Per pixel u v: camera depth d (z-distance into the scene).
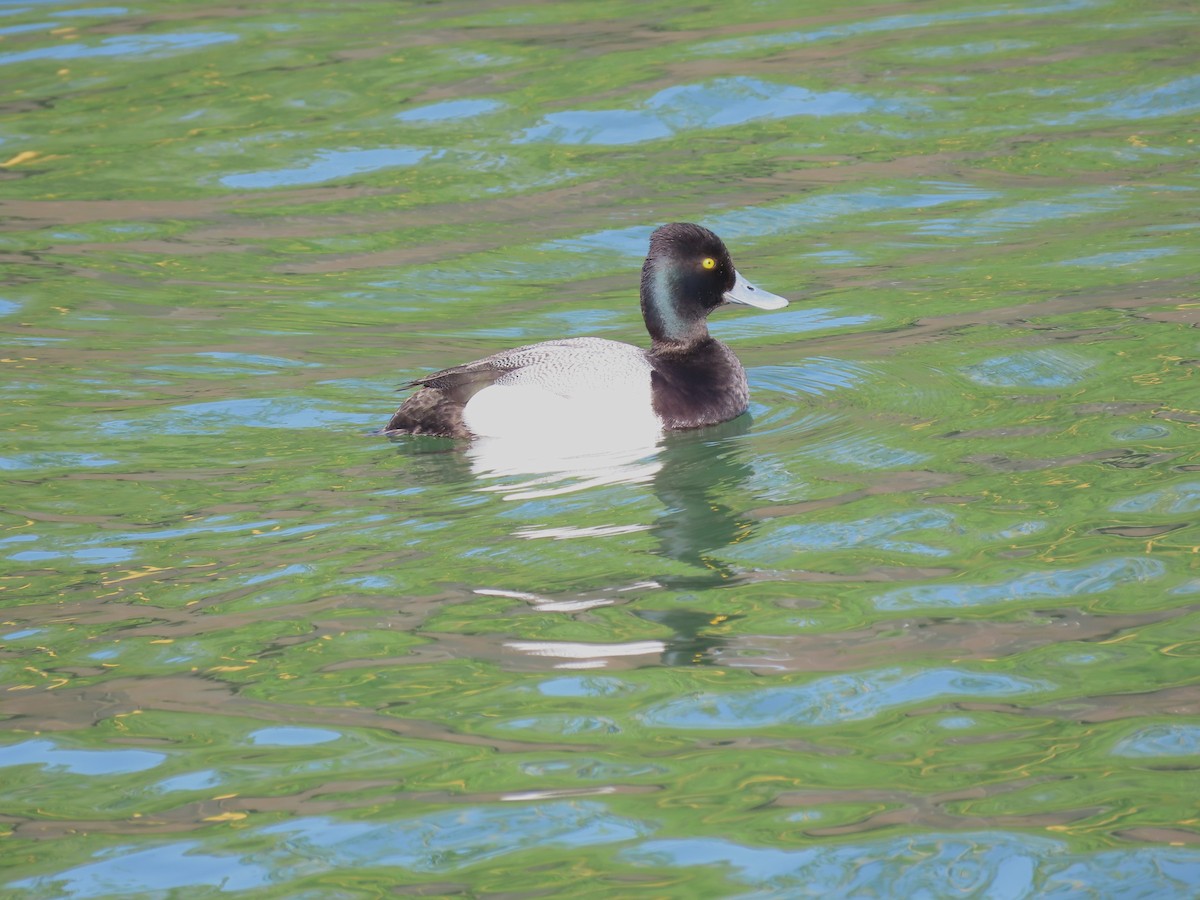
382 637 8.88
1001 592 9.10
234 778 7.54
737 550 9.82
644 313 12.76
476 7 24.78
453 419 11.81
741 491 10.77
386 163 19.38
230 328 14.88
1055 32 22.39
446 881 6.67
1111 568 9.33
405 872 6.74
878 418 12.11
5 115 20.98
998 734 7.66
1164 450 11.05
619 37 22.86
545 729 7.88
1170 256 15.57
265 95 21.39
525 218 17.78
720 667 8.40
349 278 16.31
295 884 6.70
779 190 18.09
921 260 16.08
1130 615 8.77
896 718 7.83
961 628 8.70
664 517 10.34
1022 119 19.66
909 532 9.98
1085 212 17.05
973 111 19.89
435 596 9.33
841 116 19.94
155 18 24.91
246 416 12.50
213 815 7.23
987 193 17.75
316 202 18.44
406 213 18.06
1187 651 8.34
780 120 19.92
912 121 19.73
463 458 11.47
